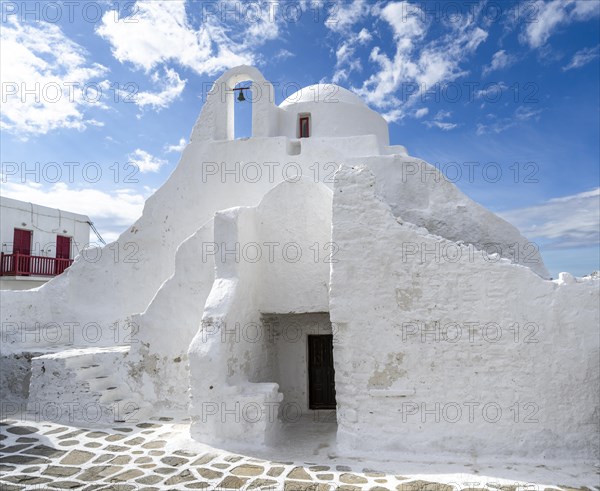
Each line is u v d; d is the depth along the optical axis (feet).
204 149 39.73
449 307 23.12
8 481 19.39
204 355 24.45
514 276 22.76
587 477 19.90
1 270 59.47
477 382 22.61
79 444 23.95
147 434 25.66
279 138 38.01
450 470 20.72
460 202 32.48
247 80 43.01
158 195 40.29
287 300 29.01
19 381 33.06
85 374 29.96
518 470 20.61
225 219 27.50
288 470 20.66
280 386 32.19
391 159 33.68
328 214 28.76
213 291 26.48
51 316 41.09
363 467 21.08
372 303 23.85
